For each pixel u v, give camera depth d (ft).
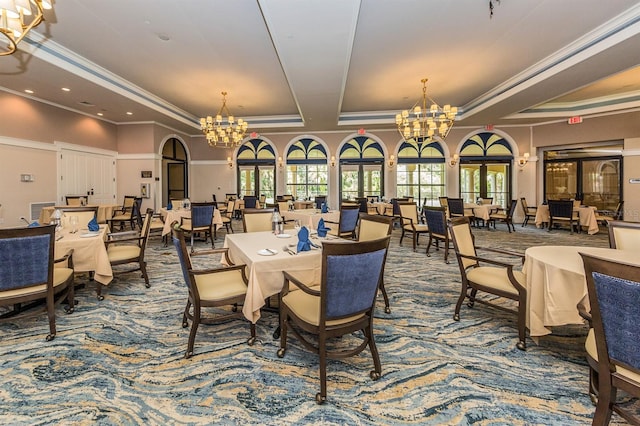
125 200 26.76
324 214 17.53
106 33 14.67
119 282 11.69
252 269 6.69
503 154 33.17
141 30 14.38
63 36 15.05
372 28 14.28
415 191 34.96
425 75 20.29
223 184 37.40
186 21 13.57
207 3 12.26
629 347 3.61
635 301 3.44
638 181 25.93
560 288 6.09
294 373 5.98
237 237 9.68
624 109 25.43
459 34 14.89
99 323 8.13
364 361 6.42
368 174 35.65
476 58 17.70
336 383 5.67
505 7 12.73
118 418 4.78
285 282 6.56
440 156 34.58
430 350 6.88
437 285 11.57
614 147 27.96
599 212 27.55
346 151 35.68
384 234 9.50
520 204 32.60
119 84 20.85
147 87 22.74
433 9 12.81
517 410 4.99
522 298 6.95
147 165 29.66
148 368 6.10
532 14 13.25
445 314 8.87
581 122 28.60
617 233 8.01
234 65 18.49
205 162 37.45
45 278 7.09
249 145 37.17
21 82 18.79
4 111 20.36
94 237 9.68
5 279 6.54
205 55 17.10
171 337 7.39
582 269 5.94
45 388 5.45
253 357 6.53
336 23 11.79
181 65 18.53
